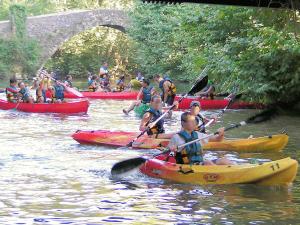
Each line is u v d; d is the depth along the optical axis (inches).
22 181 394.6
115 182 393.7
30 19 1663.4
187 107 902.4
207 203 343.3
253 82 803.4
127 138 530.0
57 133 618.2
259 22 805.2
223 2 603.8
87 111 860.0
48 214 321.1
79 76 1995.6
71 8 2081.7
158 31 1454.2
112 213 323.6
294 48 722.2
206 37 927.0
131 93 1130.0
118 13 1784.0
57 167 439.8
